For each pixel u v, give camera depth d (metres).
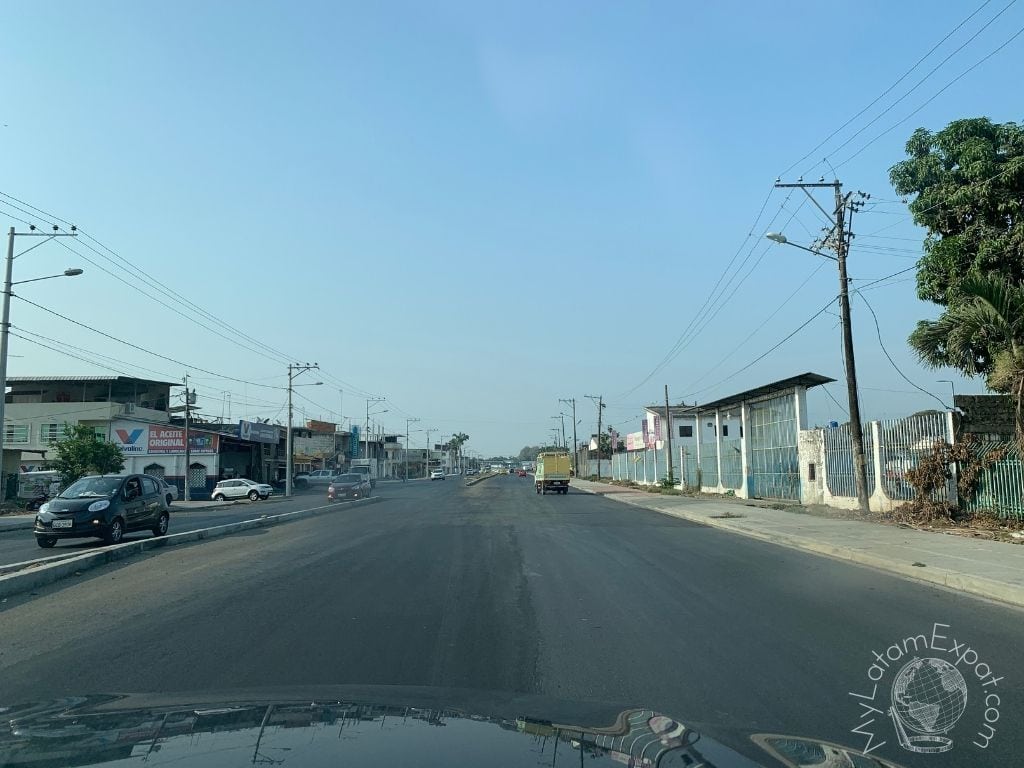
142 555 14.68
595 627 8.17
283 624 8.30
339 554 14.55
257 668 6.56
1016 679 6.27
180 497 56.75
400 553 14.66
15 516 32.56
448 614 8.84
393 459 143.25
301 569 12.52
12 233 30.61
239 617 8.69
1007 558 12.74
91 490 18.66
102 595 10.27
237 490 51.44
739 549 15.52
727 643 7.47
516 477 116.50
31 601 9.91
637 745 2.76
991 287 16.61
